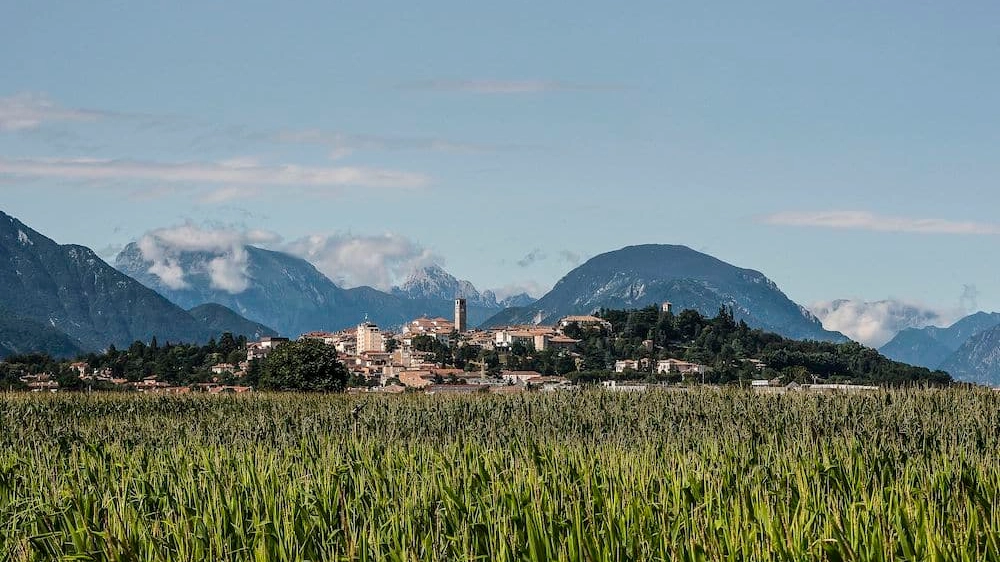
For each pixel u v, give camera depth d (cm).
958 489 1828
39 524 1838
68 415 5581
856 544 1491
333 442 3177
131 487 2188
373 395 6069
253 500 1884
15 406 5616
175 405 6019
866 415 3812
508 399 4988
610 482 1984
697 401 4484
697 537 1543
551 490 1936
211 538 1683
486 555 1538
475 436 3706
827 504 1728
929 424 3472
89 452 2866
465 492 1939
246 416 4919
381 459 2433
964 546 1424
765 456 2430
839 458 2294
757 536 1528
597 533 1599
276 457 2614
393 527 1647
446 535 1652
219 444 3375
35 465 2567
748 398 4409
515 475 1981
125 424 4394
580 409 4547
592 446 2875
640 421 4006
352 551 1531
